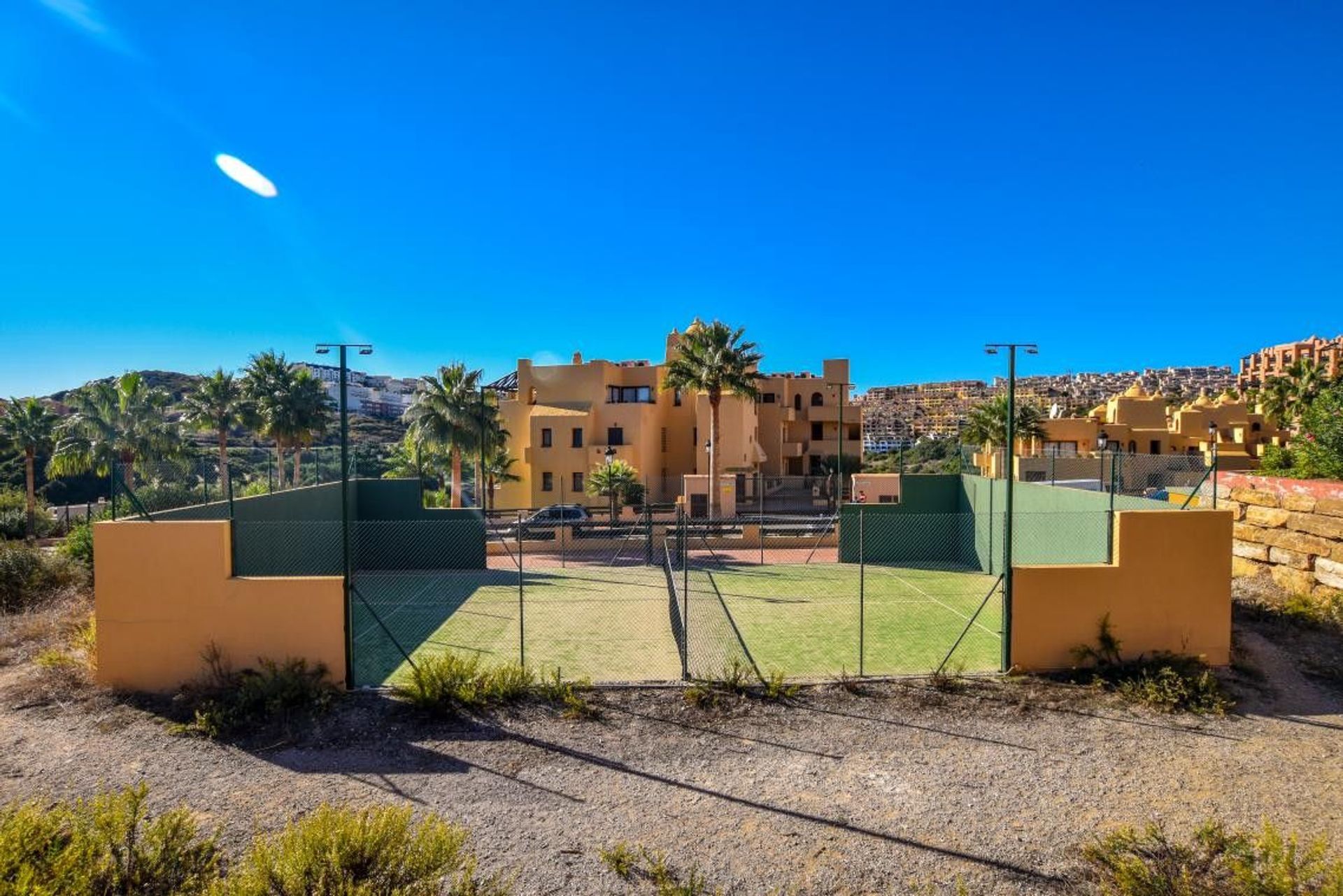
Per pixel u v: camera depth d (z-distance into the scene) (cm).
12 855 436
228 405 3966
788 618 1466
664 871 561
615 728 832
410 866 467
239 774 725
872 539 2267
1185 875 510
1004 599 994
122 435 3309
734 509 3506
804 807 668
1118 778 720
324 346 934
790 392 5300
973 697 912
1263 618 1187
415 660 1145
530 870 572
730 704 895
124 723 834
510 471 4028
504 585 1864
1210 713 867
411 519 2147
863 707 886
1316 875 521
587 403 4088
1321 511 1286
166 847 483
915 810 662
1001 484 2020
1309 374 4597
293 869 449
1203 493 1594
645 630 1359
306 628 927
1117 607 991
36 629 1176
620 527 2552
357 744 792
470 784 709
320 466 2059
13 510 3002
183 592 923
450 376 3306
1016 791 695
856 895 543
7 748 773
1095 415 5331
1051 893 545
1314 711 876
